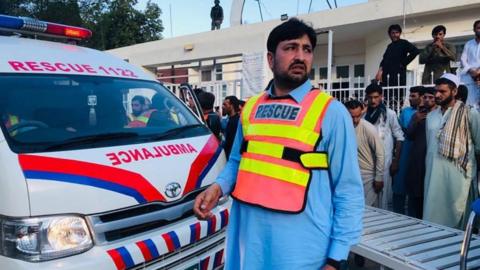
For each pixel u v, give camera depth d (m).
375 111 5.34
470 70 6.26
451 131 3.87
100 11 30.86
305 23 1.94
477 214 2.49
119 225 2.47
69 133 2.85
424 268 2.65
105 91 3.41
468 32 9.62
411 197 4.90
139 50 16.12
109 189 2.49
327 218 1.89
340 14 11.00
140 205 2.58
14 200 2.28
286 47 1.91
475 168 3.91
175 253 2.72
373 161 4.85
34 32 3.82
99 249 2.38
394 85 7.34
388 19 10.45
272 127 1.93
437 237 3.23
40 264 2.23
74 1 24.47
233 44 10.79
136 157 2.77
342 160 1.85
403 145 5.25
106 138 2.93
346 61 12.95
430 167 4.08
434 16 10.14
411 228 3.48
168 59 12.75
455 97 3.97
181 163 2.95
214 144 3.44
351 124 1.89
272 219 1.88
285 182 1.85
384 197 5.24
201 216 2.20
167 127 3.45
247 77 9.72
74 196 2.37
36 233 2.25
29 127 2.74
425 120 4.68
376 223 3.63
